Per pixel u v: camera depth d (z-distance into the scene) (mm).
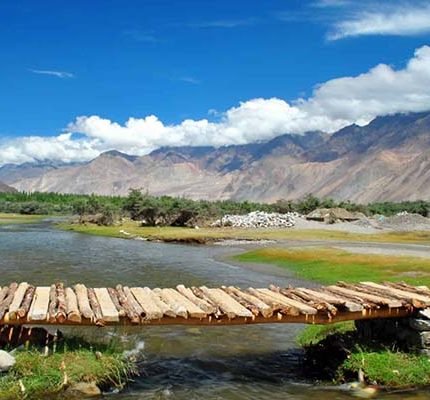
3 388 12992
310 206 169750
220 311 15227
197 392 14703
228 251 65375
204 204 133750
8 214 194625
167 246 73438
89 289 18406
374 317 15727
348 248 60688
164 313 14875
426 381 14500
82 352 14992
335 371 15719
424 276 34750
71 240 81562
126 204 133125
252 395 14492
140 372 16219
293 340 20266
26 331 15805
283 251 55281
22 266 45562
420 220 112812
